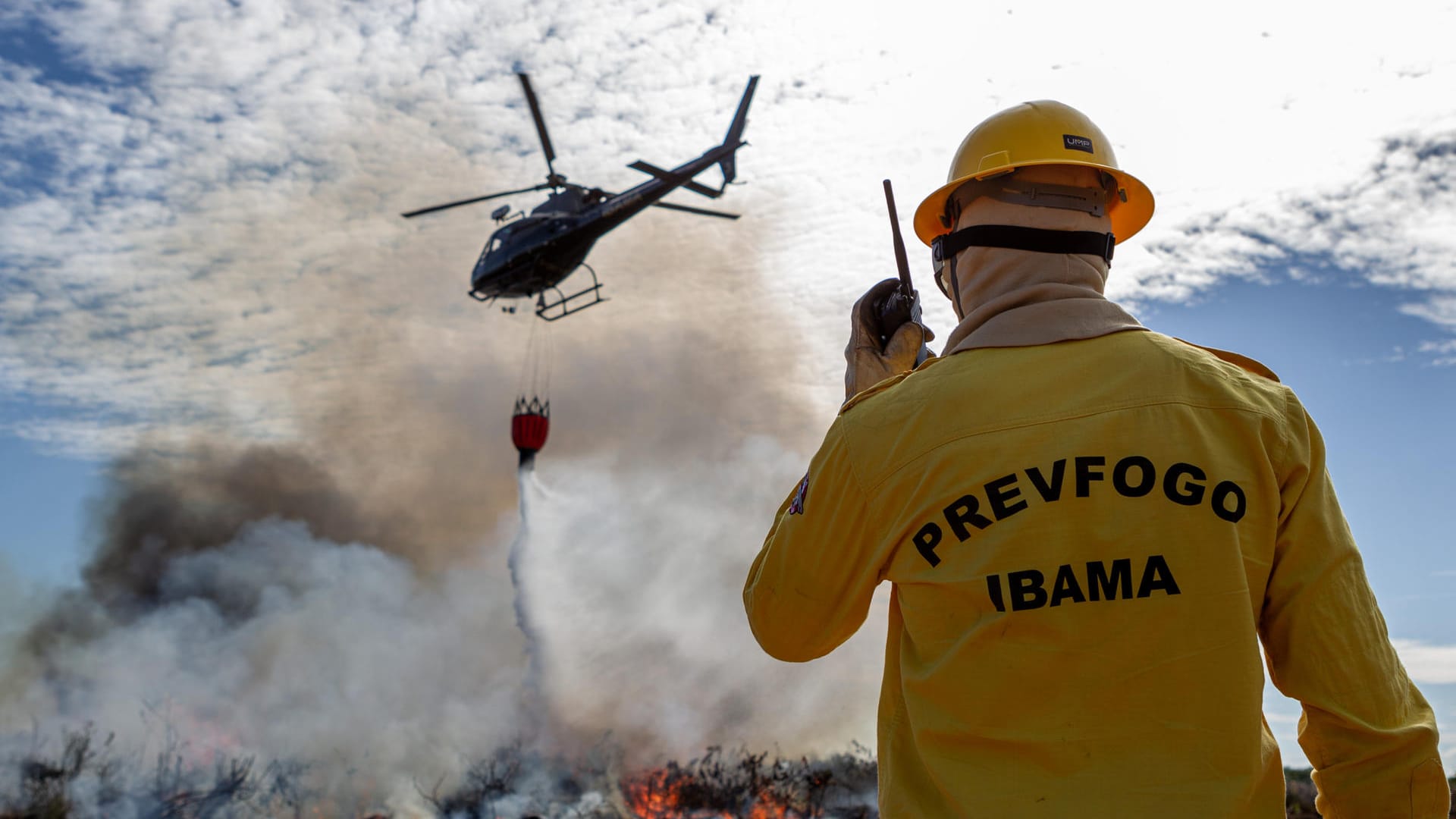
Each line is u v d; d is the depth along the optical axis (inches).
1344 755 42.4
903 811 44.8
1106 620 41.2
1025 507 43.3
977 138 55.4
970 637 42.8
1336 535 44.1
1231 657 40.6
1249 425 43.8
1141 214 60.3
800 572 51.8
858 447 49.7
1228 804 39.0
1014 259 51.4
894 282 67.8
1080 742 40.6
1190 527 41.9
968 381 47.2
